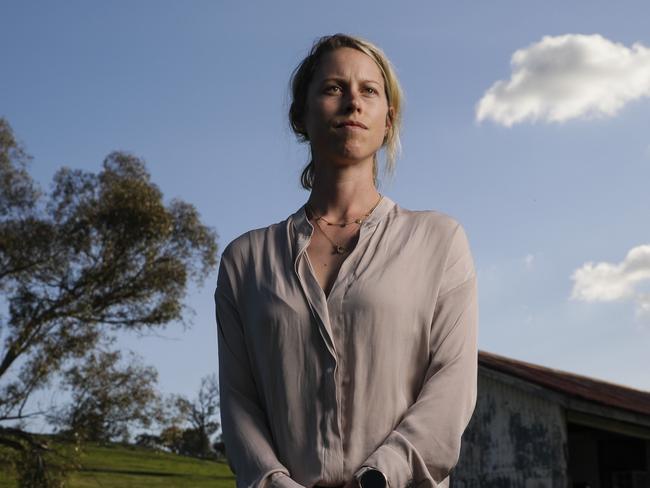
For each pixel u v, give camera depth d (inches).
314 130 82.0
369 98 81.9
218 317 83.4
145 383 1133.7
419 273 77.0
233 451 77.9
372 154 83.1
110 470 2106.3
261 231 83.7
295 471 75.0
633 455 671.1
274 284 78.5
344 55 82.2
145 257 1199.6
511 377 619.2
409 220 80.0
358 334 74.5
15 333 1130.0
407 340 75.7
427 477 70.7
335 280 77.0
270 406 77.2
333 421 73.8
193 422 2805.1
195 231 1226.6
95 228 1177.4
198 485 1934.1
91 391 1113.4
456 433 72.9
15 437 1120.8
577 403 580.1
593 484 689.0
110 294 1190.9
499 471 636.7
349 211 81.8
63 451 1209.4
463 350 76.8
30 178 1181.7
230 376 81.8
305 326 75.9
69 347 1122.7
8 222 1155.9
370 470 68.4
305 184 91.1
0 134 1163.9
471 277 80.0
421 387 77.0
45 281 1165.1
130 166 1219.9
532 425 614.2
